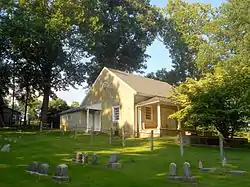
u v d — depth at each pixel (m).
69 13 38.44
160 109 28.08
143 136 27.70
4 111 49.47
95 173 10.79
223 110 21.23
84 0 39.47
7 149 15.09
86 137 25.09
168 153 16.88
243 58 33.34
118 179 10.02
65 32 37.03
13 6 35.22
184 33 47.88
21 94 44.41
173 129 27.48
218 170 12.34
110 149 18.02
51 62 38.59
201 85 22.67
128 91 29.80
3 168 10.73
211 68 39.66
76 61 40.47
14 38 34.25
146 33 48.09
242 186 9.77
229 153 18.34
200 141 22.70
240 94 21.36
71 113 36.19
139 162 13.54
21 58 38.19
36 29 34.88
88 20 39.19
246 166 13.52
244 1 35.22
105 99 32.25
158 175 10.97
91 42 39.25
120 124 29.91
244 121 22.11
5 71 38.19
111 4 46.69
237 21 35.78
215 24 38.91
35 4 37.47
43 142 19.81
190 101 22.48
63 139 22.53
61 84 40.47
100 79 33.38
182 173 10.58
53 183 9.18
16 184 8.84
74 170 11.13
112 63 45.22
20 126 39.19
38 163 10.58
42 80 39.50
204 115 21.34
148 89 31.06
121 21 45.00
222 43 38.12
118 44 45.88
